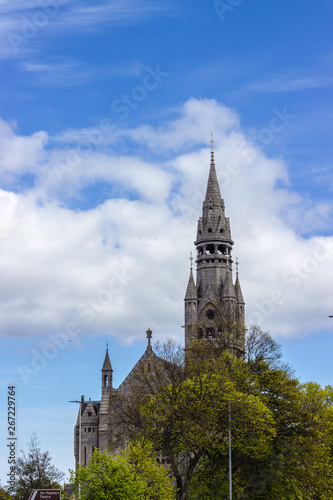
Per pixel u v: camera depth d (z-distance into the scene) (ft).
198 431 283.59
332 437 350.64
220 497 310.04
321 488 332.19
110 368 476.54
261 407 297.94
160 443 306.55
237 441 299.17
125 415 345.72
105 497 243.19
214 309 490.08
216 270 508.94
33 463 386.32
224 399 292.81
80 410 489.67
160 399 301.43
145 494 268.82
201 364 316.19
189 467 296.30
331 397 385.29
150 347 473.67
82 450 481.05
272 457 313.12
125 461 260.01
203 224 519.19
